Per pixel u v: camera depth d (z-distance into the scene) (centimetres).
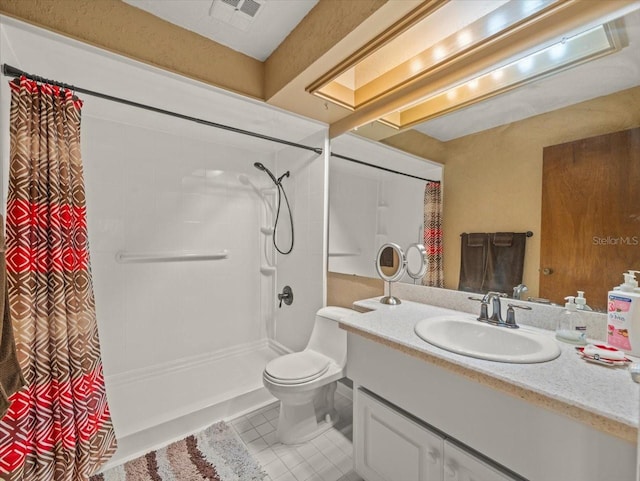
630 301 88
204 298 249
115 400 186
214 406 179
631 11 89
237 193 266
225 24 147
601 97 100
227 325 262
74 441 116
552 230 112
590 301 102
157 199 225
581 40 103
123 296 212
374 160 181
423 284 157
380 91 166
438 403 96
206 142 247
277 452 156
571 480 69
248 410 192
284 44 158
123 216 211
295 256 245
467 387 89
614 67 97
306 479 139
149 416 167
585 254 104
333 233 210
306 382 152
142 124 211
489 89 130
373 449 121
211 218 251
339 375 167
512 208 123
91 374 127
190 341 242
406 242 164
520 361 85
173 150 231
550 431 72
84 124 195
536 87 115
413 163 160
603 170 99
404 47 141
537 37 105
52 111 122
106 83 153
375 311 143
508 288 125
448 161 145
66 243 121
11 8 111
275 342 270
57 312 116
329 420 178
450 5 112
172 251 232
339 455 154
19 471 103
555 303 111
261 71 176
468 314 136
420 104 156
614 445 63
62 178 122
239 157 266
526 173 119
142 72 143
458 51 127
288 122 203
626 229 95
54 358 114
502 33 112
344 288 202
